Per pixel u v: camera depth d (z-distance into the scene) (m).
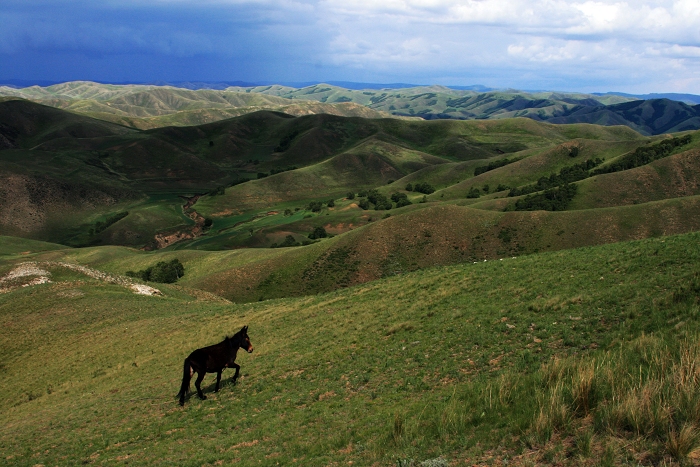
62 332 40.12
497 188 182.38
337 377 16.70
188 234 182.88
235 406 15.98
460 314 20.53
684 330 11.50
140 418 17.14
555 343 14.62
